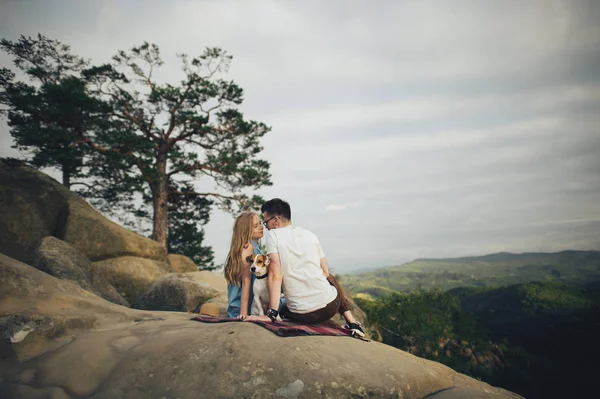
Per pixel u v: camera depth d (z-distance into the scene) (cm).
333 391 275
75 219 1608
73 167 2208
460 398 296
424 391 310
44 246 1130
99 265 1577
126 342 342
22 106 1938
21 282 388
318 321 384
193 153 2259
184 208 2702
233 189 2469
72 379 288
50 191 1605
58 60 2238
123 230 1728
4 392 270
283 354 303
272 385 275
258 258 387
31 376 288
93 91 2191
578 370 4875
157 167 2352
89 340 335
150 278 1619
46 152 1955
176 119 2306
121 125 2200
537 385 4247
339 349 329
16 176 1559
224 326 357
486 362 3778
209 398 267
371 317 2270
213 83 2319
